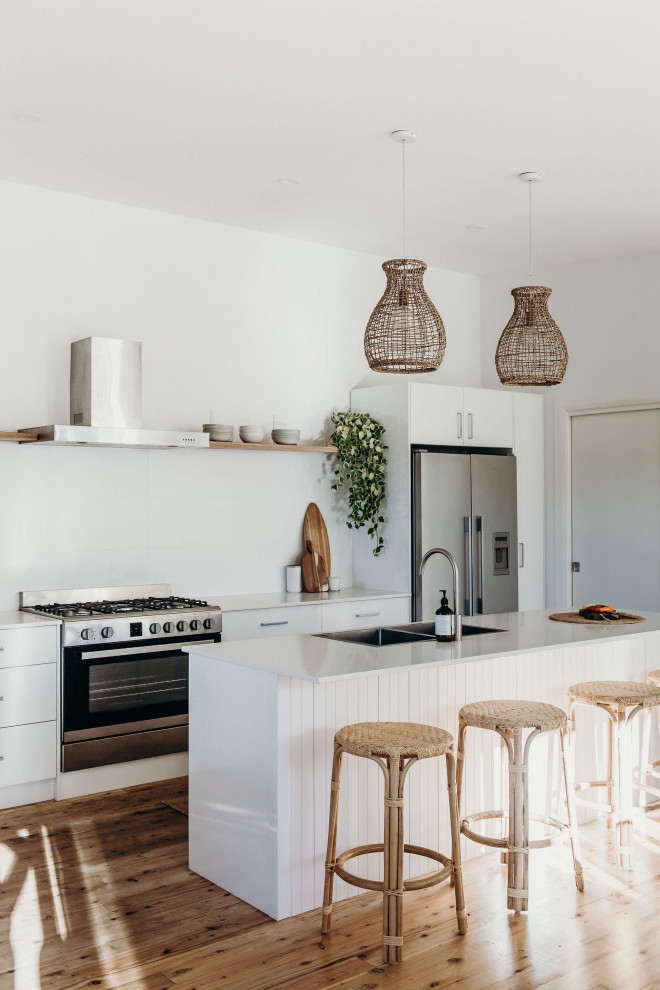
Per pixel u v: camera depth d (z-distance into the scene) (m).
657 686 3.97
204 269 5.46
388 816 2.80
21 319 4.79
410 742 2.87
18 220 4.78
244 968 2.74
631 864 3.51
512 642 3.61
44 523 4.84
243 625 5.00
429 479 5.73
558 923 3.03
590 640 3.70
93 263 5.04
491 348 6.86
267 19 3.09
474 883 3.38
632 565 6.14
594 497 6.36
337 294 6.09
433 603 5.76
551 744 3.90
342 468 6.08
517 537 6.29
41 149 4.29
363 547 6.05
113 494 5.10
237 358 5.61
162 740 4.68
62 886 3.35
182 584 5.37
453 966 2.74
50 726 4.33
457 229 5.60
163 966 2.75
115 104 3.77
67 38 3.22
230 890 3.29
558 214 5.28
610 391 6.19
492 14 3.05
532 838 3.78
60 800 4.38
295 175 4.64
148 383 5.25
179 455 5.36
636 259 6.07
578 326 6.38
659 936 2.94
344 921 3.05
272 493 5.76
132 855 3.66
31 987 2.63
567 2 2.98
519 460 6.39
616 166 4.50
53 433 4.46
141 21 3.11
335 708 3.21
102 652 4.43
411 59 3.37
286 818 3.07
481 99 3.72
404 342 3.74
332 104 3.77
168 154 4.35
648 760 4.32
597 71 3.46
